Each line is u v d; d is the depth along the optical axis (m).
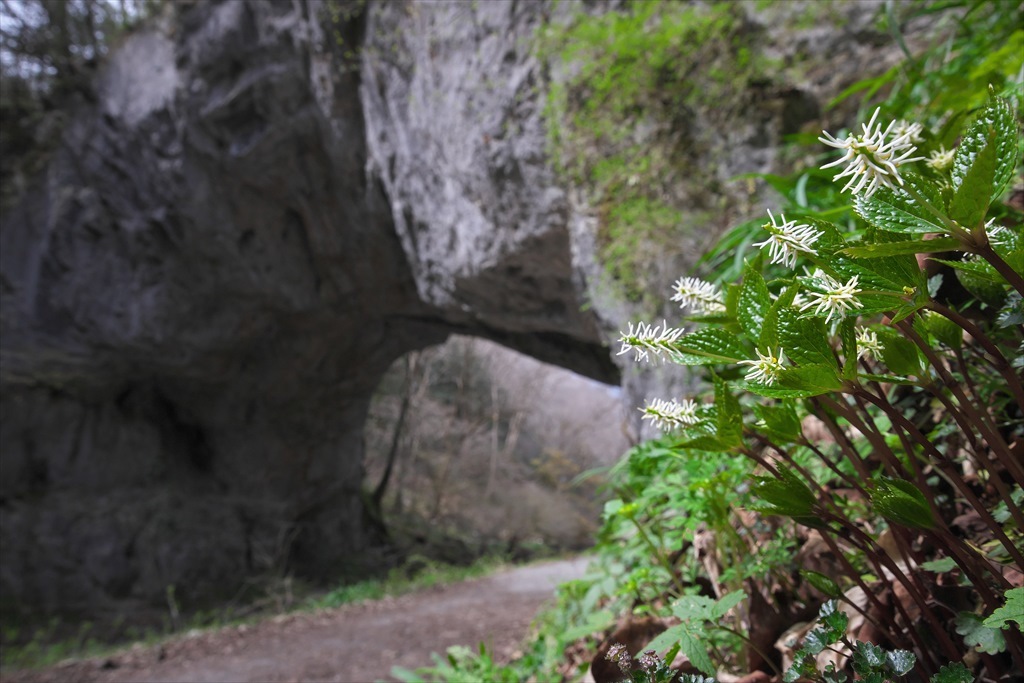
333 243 10.38
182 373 11.71
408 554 15.84
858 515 1.11
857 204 0.49
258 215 10.06
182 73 9.08
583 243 4.10
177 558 11.28
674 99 3.48
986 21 1.98
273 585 12.00
